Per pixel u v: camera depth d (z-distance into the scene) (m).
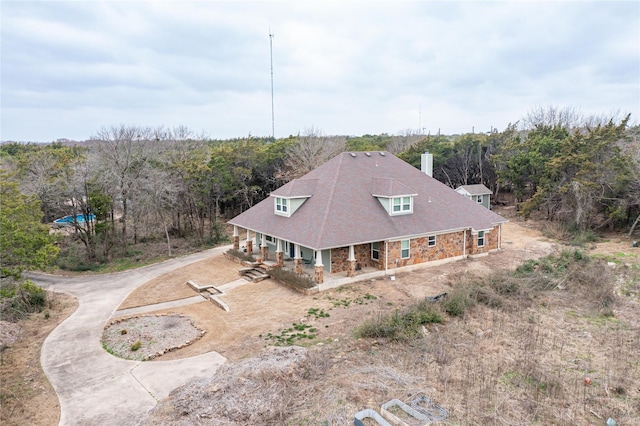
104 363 14.62
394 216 24.78
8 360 15.07
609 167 31.70
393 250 23.73
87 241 31.27
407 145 66.19
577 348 14.77
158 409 11.14
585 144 34.50
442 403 11.02
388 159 30.16
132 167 34.84
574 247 29.39
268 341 15.70
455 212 27.20
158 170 34.53
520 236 34.25
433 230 24.77
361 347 14.73
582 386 12.22
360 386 11.66
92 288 24.30
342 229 22.41
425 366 13.27
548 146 41.09
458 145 53.28
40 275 27.34
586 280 21.28
